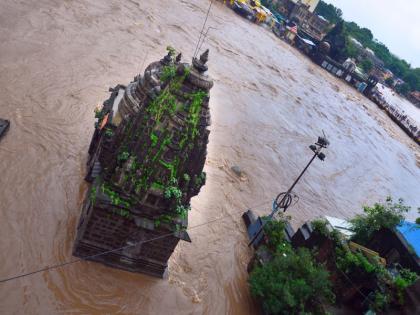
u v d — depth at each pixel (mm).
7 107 29172
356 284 25000
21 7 47000
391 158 82375
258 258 26188
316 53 133625
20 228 20672
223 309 23328
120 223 19156
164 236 19781
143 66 49531
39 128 28719
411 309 21484
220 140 45375
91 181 25984
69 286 19000
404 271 26094
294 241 29828
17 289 17828
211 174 37156
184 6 96000
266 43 112688
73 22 51625
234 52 85500
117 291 19969
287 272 23016
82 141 29797
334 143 69375
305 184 48125
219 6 117188
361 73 140750
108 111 24656
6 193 22297
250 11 124062
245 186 39094
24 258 19250
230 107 56938
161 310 20766
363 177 62250
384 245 29656
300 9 155625
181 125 17828
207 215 30984
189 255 25578
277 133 58000
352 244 27219
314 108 83688
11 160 24625
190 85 18078
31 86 33094
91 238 19734
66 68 38938
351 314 25156
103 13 61719
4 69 33500
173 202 18781
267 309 22250
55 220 22156
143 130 17953
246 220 32438
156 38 64125
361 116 103250
